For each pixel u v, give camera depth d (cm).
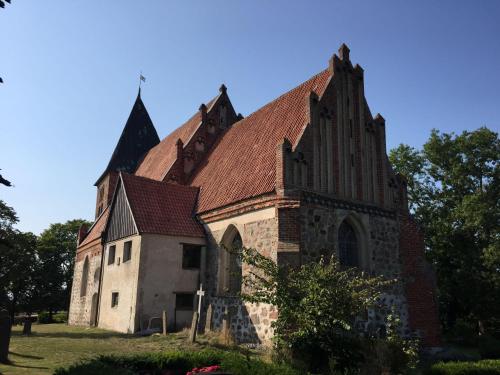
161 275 2233
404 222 2270
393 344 1302
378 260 2108
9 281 3847
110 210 2748
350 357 1261
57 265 5638
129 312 2212
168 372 1083
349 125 2236
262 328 1822
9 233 3716
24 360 1329
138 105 4778
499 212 3397
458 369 1268
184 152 3122
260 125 2659
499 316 3136
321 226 1956
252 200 2038
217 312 2147
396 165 4056
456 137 3828
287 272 1557
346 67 2330
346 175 2138
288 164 1942
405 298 2139
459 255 3428
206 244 2370
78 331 2381
